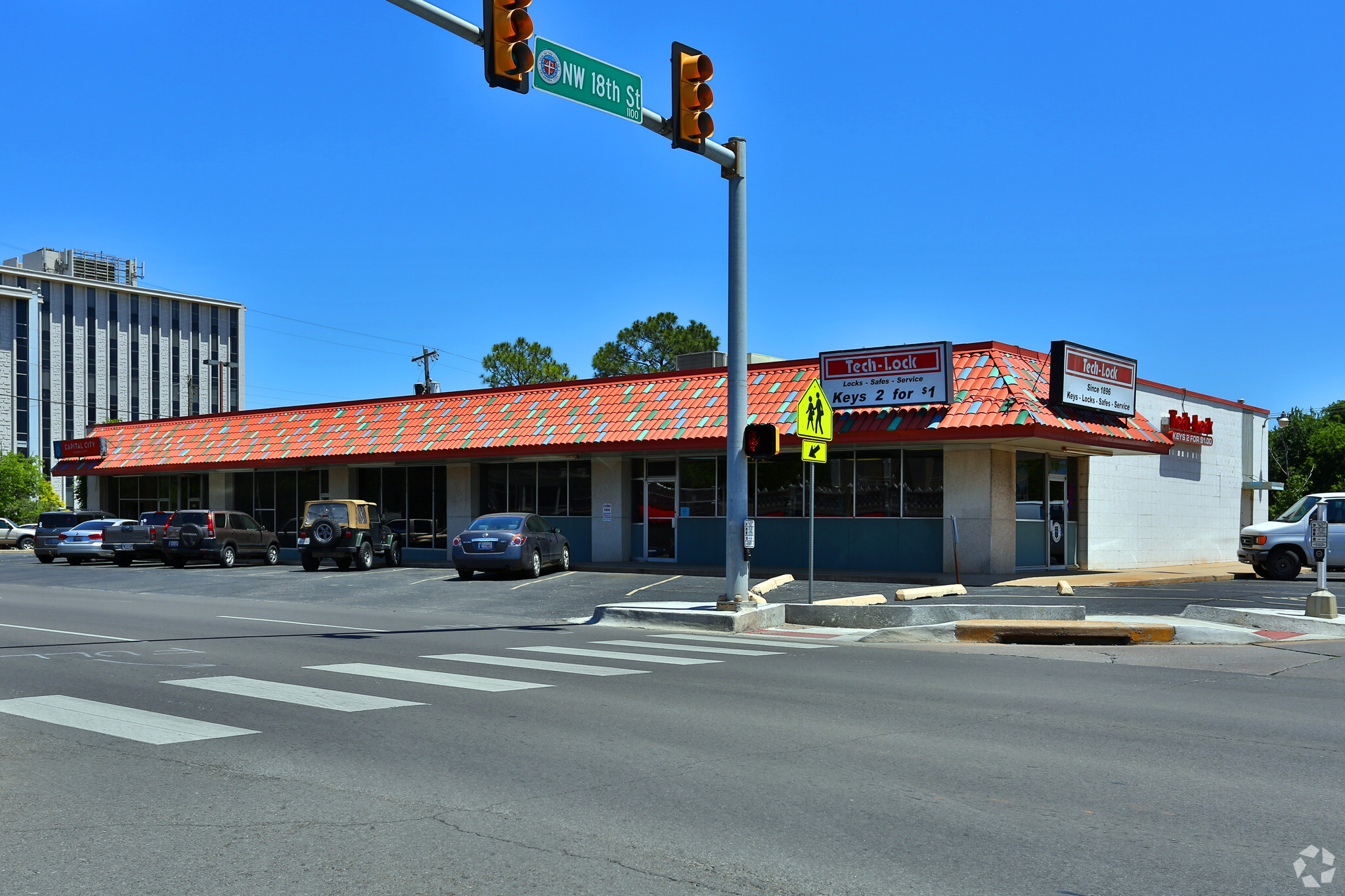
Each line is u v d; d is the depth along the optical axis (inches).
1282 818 216.4
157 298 4133.9
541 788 236.5
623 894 172.9
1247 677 416.2
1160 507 1248.2
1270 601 723.4
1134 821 213.8
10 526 2122.3
